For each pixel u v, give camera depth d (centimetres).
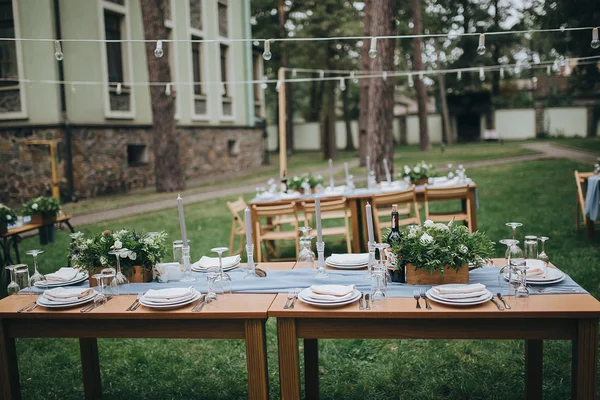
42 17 1177
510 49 3030
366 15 1320
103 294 294
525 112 2844
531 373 312
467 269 292
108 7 1313
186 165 1627
